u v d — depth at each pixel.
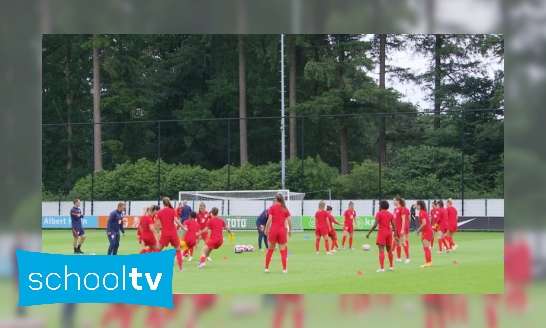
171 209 37.53
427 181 98.50
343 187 97.44
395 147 116.06
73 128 120.31
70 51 121.12
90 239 67.31
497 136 102.12
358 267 39.16
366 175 97.75
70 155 120.31
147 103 118.75
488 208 81.56
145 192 100.00
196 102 121.88
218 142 121.12
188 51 122.06
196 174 100.62
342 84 111.88
